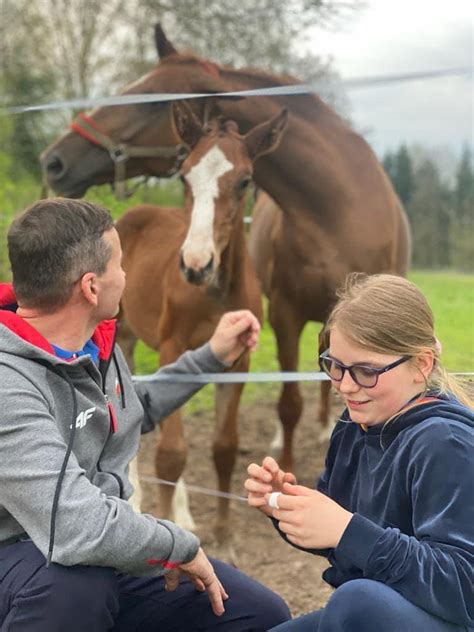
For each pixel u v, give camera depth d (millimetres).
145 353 6996
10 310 2049
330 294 4555
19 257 1842
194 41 11922
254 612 2076
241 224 3688
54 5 12008
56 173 4922
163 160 4926
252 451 5414
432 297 9430
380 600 1620
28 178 12828
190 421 6141
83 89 12250
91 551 1712
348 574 1828
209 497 4508
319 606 3107
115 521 1739
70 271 1837
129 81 12328
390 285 1778
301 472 4930
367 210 4480
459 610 1574
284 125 3771
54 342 1914
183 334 3818
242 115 4238
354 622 1634
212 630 2076
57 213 1848
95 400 1934
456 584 1557
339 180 4391
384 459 1779
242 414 6359
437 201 22094
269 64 12062
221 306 3742
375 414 1771
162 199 10875
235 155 3549
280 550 3752
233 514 4227
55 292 1852
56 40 12438
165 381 2520
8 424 1755
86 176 4922
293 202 4438
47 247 1818
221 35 11758
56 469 1737
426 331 1742
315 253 4488
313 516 1711
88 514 1723
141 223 4758
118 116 4824
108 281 1911
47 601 1746
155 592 2100
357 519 1677
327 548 1774
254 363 7418
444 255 22031
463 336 5949
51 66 12836
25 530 1800
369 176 4551
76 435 1891
